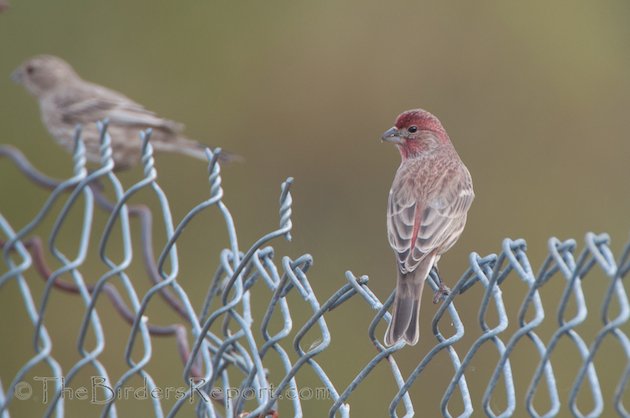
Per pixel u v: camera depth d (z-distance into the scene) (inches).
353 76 599.8
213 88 597.3
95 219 538.0
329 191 584.4
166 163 571.5
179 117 594.9
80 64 594.6
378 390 472.1
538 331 486.9
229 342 220.7
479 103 595.5
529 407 178.4
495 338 185.8
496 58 598.2
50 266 527.5
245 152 593.3
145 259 294.8
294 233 569.9
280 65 601.3
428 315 475.8
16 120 585.9
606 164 589.6
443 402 189.2
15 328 494.6
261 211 576.7
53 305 499.5
